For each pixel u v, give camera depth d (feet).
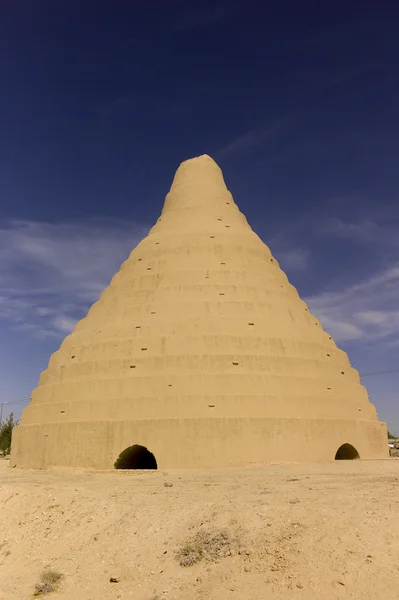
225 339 107.86
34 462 109.70
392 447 297.74
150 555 44.09
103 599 40.27
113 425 100.17
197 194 141.08
